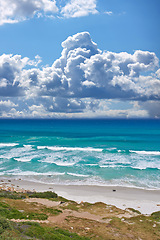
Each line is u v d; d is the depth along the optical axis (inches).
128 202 953.5
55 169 1476.4
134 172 1403.8
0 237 399.5
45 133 3996.1
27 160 1707.7
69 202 928.3
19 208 767.7
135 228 643.5
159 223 692.1
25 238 434.6
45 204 874.8
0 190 1053.8
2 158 1776.6
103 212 804.6
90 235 575.2
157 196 1024.9
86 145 2522.1
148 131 4244.6
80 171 1430.9
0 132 4232.3
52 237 478.9
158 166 1551.4
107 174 1366.9
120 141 2832.2
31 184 1199.6
